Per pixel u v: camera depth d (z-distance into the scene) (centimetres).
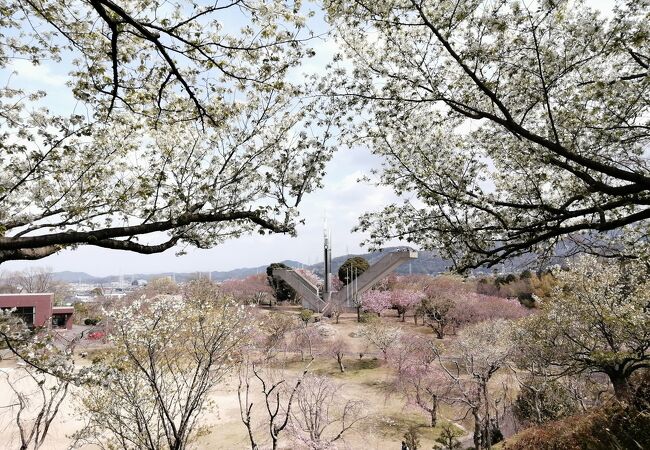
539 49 619
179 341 1104
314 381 1881
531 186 749
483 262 666
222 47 494
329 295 5272
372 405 2216
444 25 612
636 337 1388
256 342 2122
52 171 611
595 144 638
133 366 1005
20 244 458
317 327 3725
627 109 605
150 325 1057
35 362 534
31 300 4031
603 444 1173
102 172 641
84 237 491
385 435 1898
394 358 2725
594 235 777
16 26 511
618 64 686
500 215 687
